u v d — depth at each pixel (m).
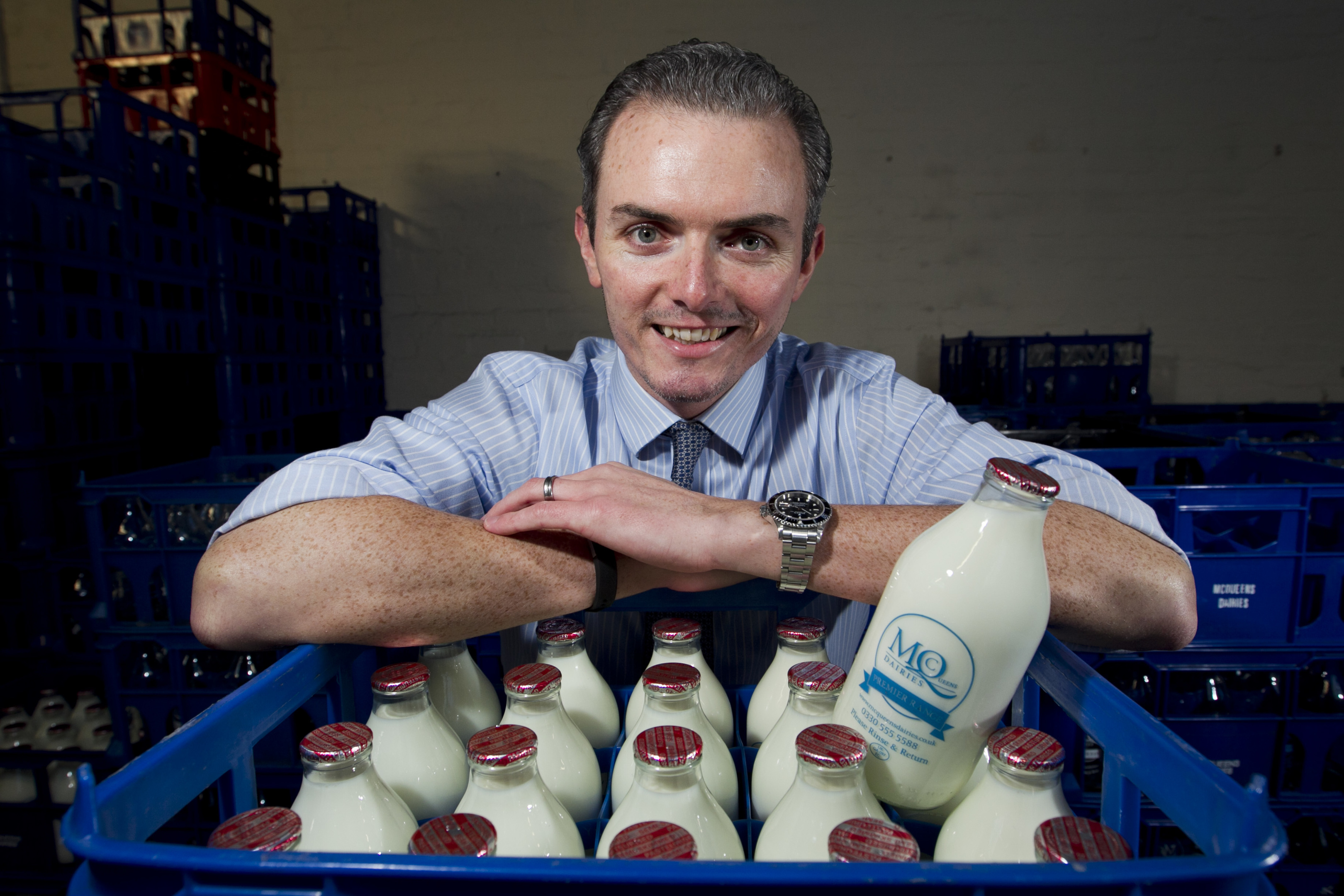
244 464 1.93
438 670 0.66
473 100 3.61
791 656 0.62
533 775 0.47
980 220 3.65
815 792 0.44
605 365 1.07
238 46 2.51
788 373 1.02
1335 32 3.46
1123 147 3.58
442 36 3.59
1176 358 3.68
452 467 0.88
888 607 0.48
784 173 0.68
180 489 1.38
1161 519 1.29
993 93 3.57
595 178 0.75
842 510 0.68
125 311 2.00
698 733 0.50
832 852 0.38
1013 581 0.44
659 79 0.67
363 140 3.64
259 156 2.59
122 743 1.45
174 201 2.17
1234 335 3.66
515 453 0.96
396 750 0.54
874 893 0.32
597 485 0.68
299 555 0.65
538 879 0.32
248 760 0.48
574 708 0.64
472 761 0.45
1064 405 2.96
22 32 3.54
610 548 0.64
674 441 0.91
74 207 1.85
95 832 0.34
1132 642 0.68
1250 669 1.28
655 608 0.68
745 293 0.71
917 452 0.91
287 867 0.32
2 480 1.81
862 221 3.67
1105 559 0.65
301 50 3.61
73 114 3.53
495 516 0.69
